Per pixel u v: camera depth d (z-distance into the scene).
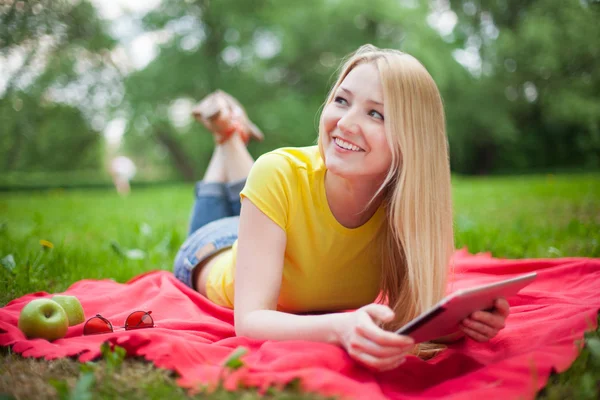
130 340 1.82
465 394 1.62
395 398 1.73
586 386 1.61
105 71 21.94
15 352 1.94
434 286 2.08
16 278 3.13
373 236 2.26
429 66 24.62
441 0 27.84
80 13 8.09
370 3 25.00
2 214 8.08
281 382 1.61
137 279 3.23
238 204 3.57
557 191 9.73
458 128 27.36
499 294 1.86
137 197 12.43
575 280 2.88
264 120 25.31
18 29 6.73
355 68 2.06
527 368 1.72
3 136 16.67
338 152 2.01
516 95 27.48
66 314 2.20
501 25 26.31
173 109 26.00
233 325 2.58
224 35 25.55
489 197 9.51
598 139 26.56
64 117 22.09
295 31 25.91
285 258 2.25
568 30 18.78
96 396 1.59
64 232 5.73
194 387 1.62
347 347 1.80
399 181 2.03
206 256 2.93
